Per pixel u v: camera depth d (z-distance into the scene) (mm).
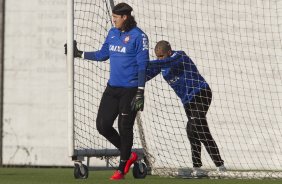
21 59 38656
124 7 27172
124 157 27531
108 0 36062
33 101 38594
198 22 37062
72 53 28938
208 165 35594
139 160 29469
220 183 26656
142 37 27000
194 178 29656
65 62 38250
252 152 36938
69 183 26141
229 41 36938
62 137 38344
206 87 30484
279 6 36656
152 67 29422
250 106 36938
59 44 38250
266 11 36750
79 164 28953
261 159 36875
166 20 37156
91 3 36438
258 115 36906
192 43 37125
